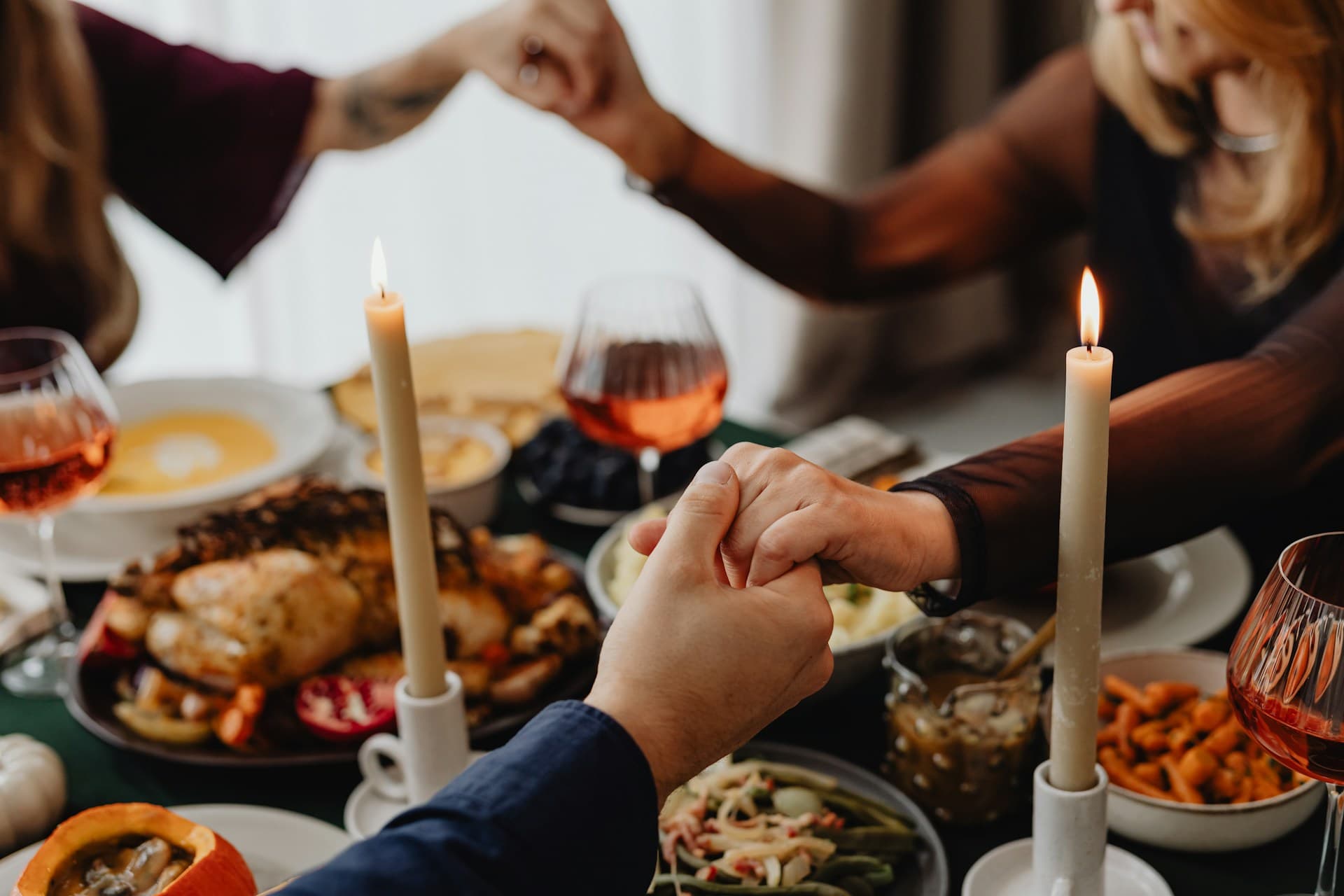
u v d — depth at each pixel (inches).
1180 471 31.2
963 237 59.4
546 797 20.5
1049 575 28.8
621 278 43.5
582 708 21.8
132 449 53.2
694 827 31.3
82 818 26.5
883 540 26.0
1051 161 57.6
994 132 58.9
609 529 49.2
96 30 60.3
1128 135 53.0
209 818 32.8
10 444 37.5
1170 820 31.0
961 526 27.2
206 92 60.8
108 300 62.7
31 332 48.7
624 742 21.4
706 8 114.4
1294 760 24.2
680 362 40.3
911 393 141.1
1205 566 43.9
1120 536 31.1
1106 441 23.1
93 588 46.2
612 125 50.4
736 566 26.0
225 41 90.5
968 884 28.8
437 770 30.9
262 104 60.7
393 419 28.1
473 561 38.7
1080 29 137.9
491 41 52.4
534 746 21.2
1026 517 27.8
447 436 51.6
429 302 108.3
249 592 35.9
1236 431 31.8
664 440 41.4
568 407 42.5
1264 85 43.8
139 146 61.9
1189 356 51.6
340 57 96.0
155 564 38.7
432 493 46.8
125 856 26.6
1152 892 29.0
